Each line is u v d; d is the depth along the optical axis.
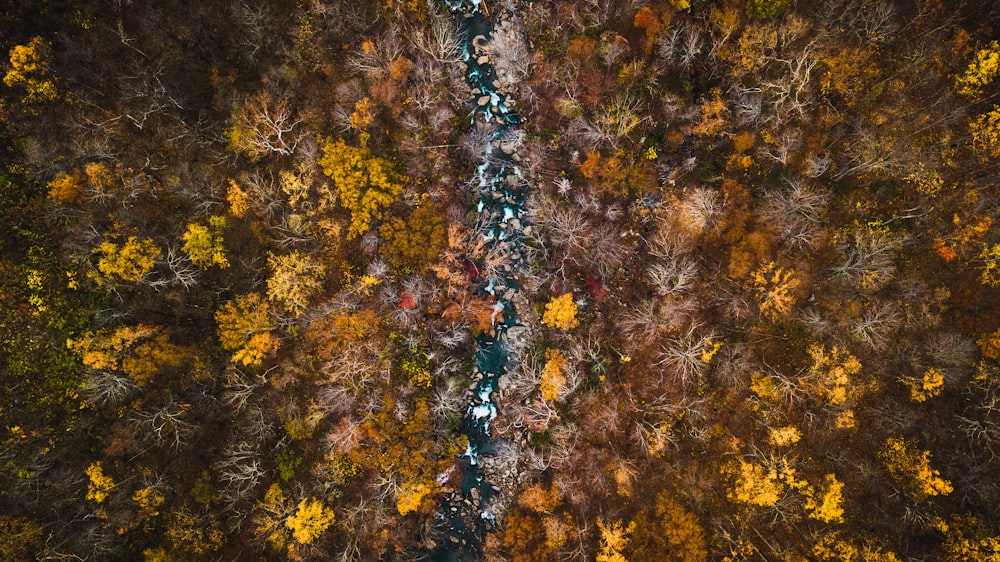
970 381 24.78
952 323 25.27
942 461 25.05
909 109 25.61
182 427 25.72
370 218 27.22
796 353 26.56
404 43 27.67
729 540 25.86
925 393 25.14
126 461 25.16
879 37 25.41
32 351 24.69
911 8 25.14
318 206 27.03
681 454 27.16
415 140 27.75
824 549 25.17
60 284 24.98
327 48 27.16
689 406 27.25
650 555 26.25
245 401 26.47
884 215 26.02
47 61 24.22
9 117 24.23
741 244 26.67
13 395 24.44
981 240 24.81
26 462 24.20
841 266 26.08
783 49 26.05
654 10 26.52
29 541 23.55
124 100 25.67
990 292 24.80
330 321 26.92
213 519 25.83
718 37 26.53
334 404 26.84
